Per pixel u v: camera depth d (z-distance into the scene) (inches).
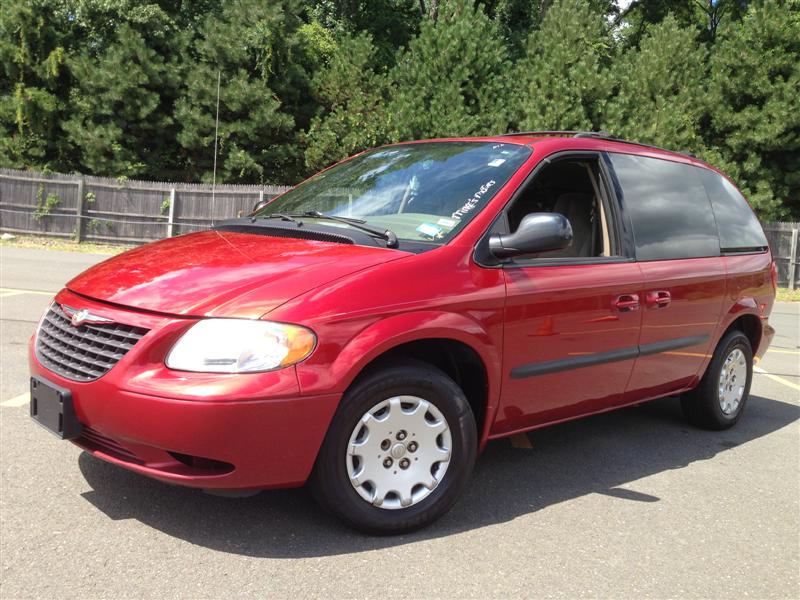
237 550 121.6
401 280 128.1
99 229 865.5
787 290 861.2
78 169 994.7
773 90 918.4
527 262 149.3
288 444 115.9
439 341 134.1
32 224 861.2
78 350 125.0
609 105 845.2
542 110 853.8
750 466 185.0
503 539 133.2
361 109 929.5
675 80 927.7
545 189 185.6
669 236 185.8
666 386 189.5
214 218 870.4
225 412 110.9
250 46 948.0
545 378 150.5
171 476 114.4
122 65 922.1
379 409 125.7
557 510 148.5
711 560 131.5
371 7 1421.0
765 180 938.7
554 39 925.2
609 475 171.2
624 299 165.0
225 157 964.6
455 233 140.9
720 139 961.5
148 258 139.4
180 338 115.3
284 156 967.0
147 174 987.3
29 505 133.5
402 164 171.5
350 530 130.3
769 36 925.2
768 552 136.2
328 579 114.6
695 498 160.4
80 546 120.1
